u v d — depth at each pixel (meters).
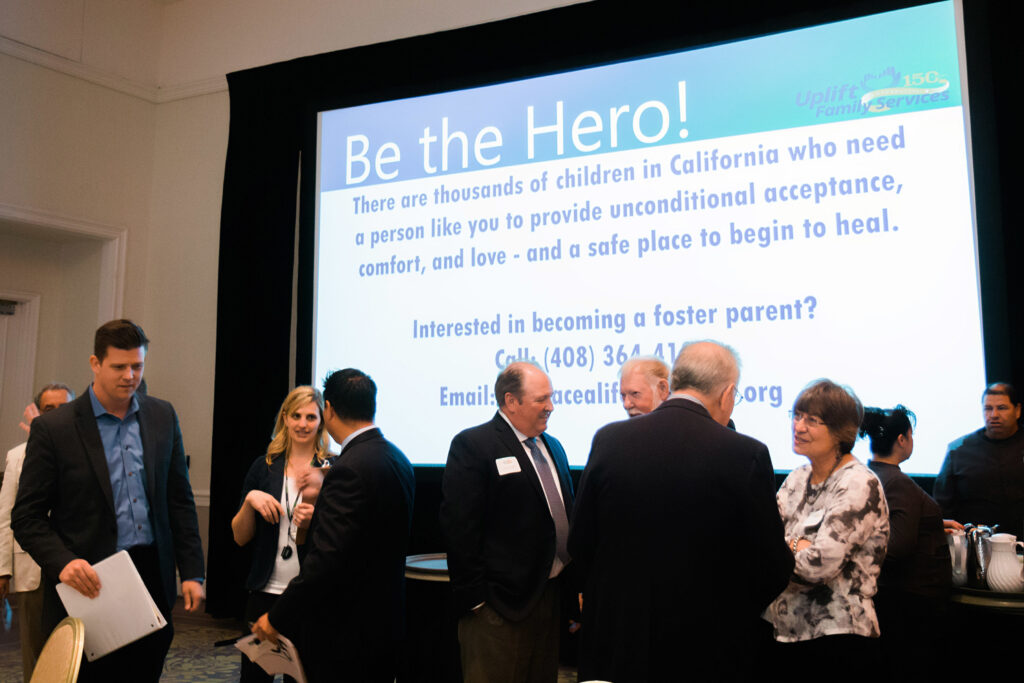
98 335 2.11
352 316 4.57
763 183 3.66
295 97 5.22
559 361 4.00
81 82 5.50
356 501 1.91
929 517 2.30
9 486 2.87
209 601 4.97
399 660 2.79
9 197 5.09
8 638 4.19
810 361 3.48
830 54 3.59
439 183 4.42
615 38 4.24
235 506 5.03
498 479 2.22
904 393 3.31
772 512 1.68
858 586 1.80
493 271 4.21
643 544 1.72
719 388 1.86
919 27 3.45
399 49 4.85
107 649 1.92
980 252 3.24
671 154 3.86
